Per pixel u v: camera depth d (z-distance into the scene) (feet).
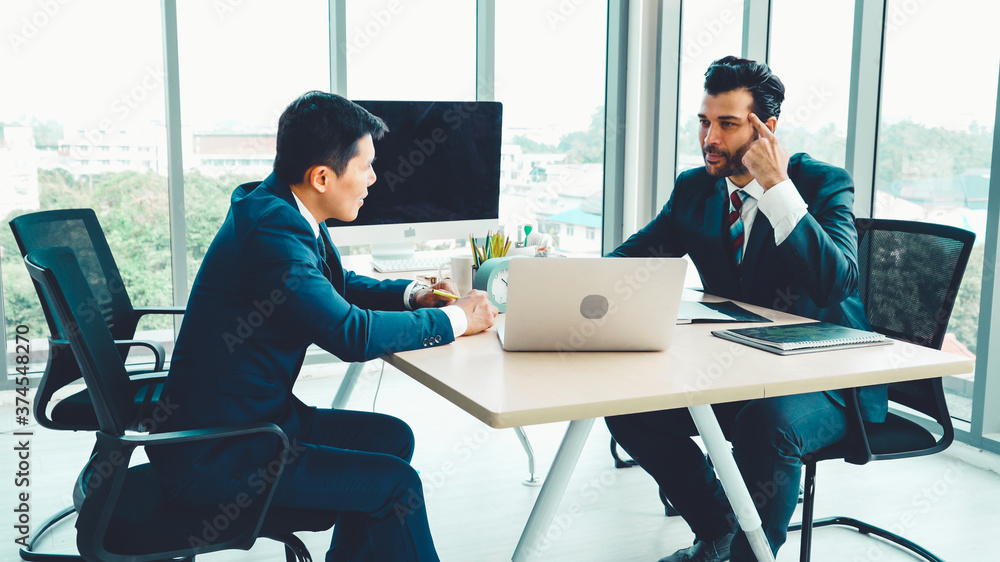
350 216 5.17
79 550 4.25
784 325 5.76
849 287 6.02
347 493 4.74
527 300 4.86
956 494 8.57
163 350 7.26
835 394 5.81
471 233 8.88
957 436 9.57
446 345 5.28
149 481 4.97
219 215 12.21
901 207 9.96
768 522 5.52
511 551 7.30
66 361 6.57
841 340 5.23
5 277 11.20
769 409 5.59
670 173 13.79
